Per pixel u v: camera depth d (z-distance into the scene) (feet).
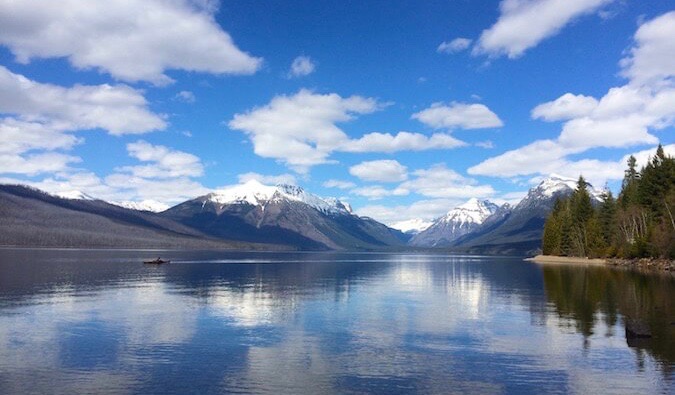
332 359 88.33
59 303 158.30
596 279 257.75
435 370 81.56
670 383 74.23
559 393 70.13
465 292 206.18
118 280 253.85
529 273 339.57
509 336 108.68
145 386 72.49
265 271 370.73
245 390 71.05
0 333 108.68
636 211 430.20
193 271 351.87
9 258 481.05
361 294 198.18
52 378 75.97
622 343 100.73
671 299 166.40
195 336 107.45
